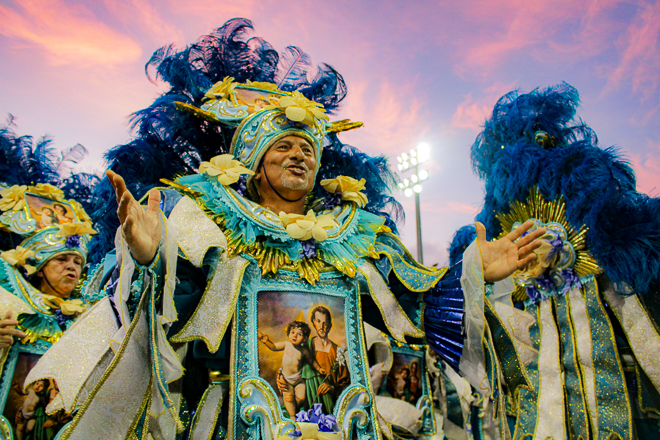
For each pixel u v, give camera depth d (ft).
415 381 12.85
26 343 11.46
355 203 9.52
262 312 7.49
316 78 11.45
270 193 8.68
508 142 15.25
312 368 7.38
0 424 10.50
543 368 13.08
